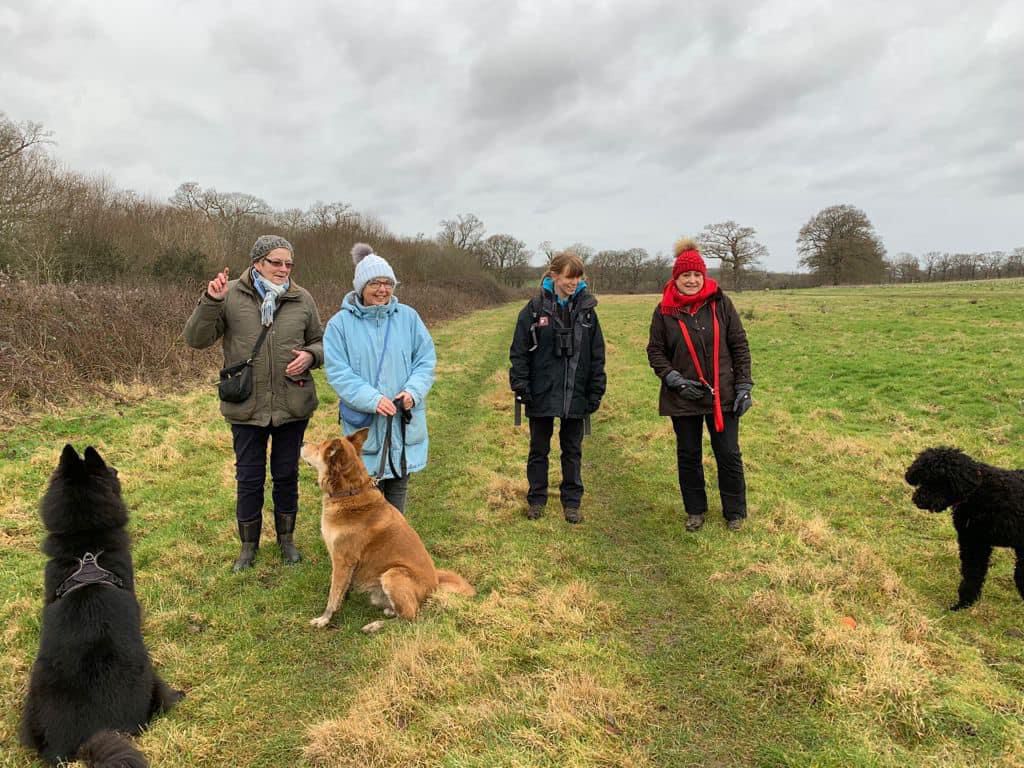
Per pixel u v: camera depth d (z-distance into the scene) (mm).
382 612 3900
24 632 3502
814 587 4074
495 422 9484
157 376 10562
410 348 4578
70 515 2814
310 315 4469
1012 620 3785
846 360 12969
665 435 8391
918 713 2818
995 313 18328
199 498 5863
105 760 2141
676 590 4246
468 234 74562
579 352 5270
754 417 9203
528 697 2943
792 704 3014
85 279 17094
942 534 5039
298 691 3129
